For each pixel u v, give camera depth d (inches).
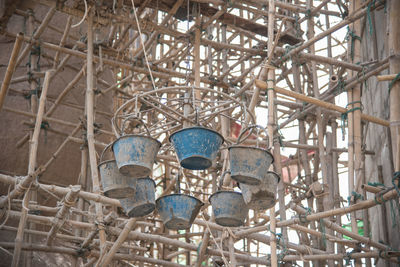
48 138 619.8
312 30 554.3
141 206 314.5
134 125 636.7
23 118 611.5
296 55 470.6
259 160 296.2
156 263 486.9
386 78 358.0
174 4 491.8
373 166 554.6
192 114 339.3
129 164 289.6
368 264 507.8
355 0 454.6
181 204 313.6
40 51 544.4
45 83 365.1
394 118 373.1
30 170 351.3
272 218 376.8
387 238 477.4
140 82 693.3
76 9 464.1
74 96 658.8
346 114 438.6
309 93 625.9
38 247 436.1
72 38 627.2
